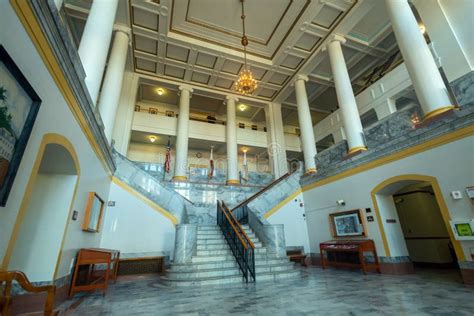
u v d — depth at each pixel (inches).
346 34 369.7
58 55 101.0
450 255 273.7
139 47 401.1
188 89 486.0
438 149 191.0
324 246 270.2
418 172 204.1
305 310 116.5
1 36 66.7
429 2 249.1
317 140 539.5
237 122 644.1
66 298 147.3
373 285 173.2
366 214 250.1
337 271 250.5
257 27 385.4
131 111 432.5
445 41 230.7
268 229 254.5
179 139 442.9
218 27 382.0
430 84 205.0
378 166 242.2
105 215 251.1
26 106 82.4
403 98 422.9
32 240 134.5
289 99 566.9
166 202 278.1
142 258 250.2
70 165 140.7
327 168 308.5
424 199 297.1
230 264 219.3
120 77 308.7
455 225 172.7
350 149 283.7
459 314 103.0
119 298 150.5
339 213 281.4
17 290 118.3
